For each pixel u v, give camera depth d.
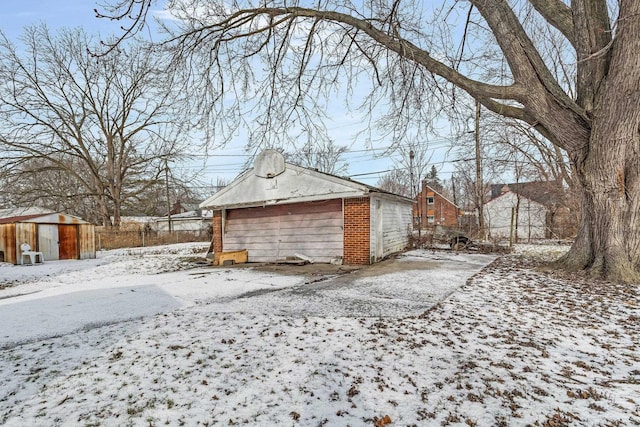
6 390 2.99
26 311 5.86
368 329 4.35
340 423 2.43
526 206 27.72
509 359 3.45
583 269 7.80
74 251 16.33
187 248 21.98
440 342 3.89
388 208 13.03
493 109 8.05
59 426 2.45
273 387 2.94
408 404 2.65
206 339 4.09
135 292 7.28
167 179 29.20
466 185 35.12
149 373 3.24
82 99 25.41
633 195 7.09
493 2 7.04
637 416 2.48
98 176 27.30
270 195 12.16
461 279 7.77
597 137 7.24
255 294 6.72
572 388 2.88
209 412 2.59
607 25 7.36
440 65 7.46
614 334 4.17
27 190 24.56
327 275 8.98
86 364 3.50
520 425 2.38
